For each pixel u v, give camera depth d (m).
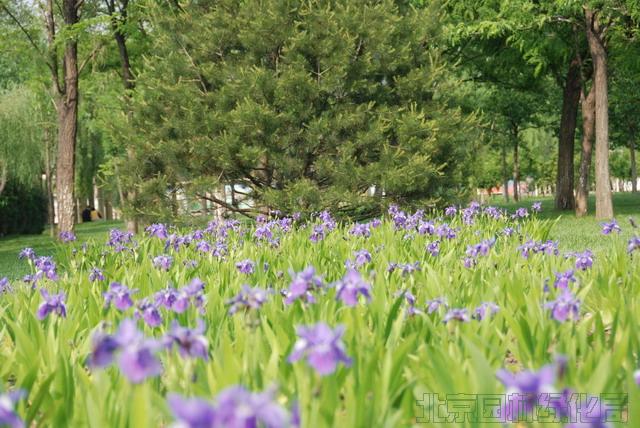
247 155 13.91
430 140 14.48
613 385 2.90
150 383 3.08
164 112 15.59
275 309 4.27
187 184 15.23
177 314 4.28
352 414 2.48
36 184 33.19
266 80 14.55
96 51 21.25
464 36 19.42
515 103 32.25
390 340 3.87
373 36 15.03
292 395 2.91
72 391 3.21
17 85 30.92
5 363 3.71
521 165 58.38
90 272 6.55
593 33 18.22
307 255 7.29
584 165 21.28
